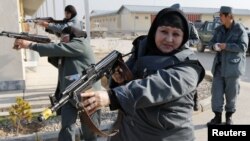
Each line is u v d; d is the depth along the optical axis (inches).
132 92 61.7
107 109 227.8
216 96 201.2
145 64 72.4
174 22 69.1
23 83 290.5
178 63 68.2
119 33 2030.0
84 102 60.3
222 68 195.0
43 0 608.4
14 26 283.3
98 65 69.9
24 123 197.5
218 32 199.2
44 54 143.1
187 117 73.2
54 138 176.1
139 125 74.2
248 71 470.6
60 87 151.2
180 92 65.6
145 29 2204.7
